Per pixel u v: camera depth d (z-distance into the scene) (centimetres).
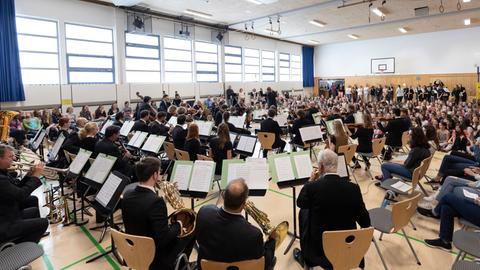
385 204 346
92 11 1016
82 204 373
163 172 502
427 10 1067
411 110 1039
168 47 1266
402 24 1412
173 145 500
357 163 582
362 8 1098
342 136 474
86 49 1027
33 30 913
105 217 336
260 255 180
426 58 1725
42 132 619
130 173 397
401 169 412
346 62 2030
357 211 219
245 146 475
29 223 270
